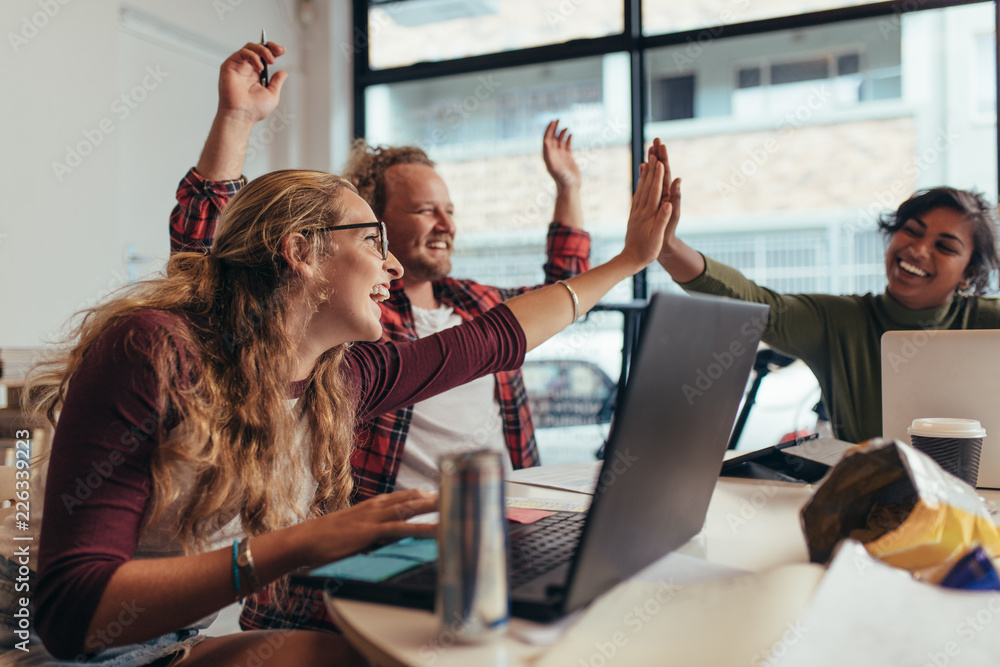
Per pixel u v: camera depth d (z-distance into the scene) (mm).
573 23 3941
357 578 671
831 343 1614
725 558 773
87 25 3117
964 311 1606
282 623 1239
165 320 852
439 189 1841
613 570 637
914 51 3359
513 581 661
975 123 3254
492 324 1240
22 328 2879
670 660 545
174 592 690
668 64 3801
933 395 1167
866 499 732
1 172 2811
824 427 1834
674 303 616
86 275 3123
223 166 1334
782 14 3543
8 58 2828
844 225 3562
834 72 3529
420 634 590
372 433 1595
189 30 3676
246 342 920
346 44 4398
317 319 996
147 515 822
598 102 3912
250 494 887
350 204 1009
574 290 1275
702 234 3820
